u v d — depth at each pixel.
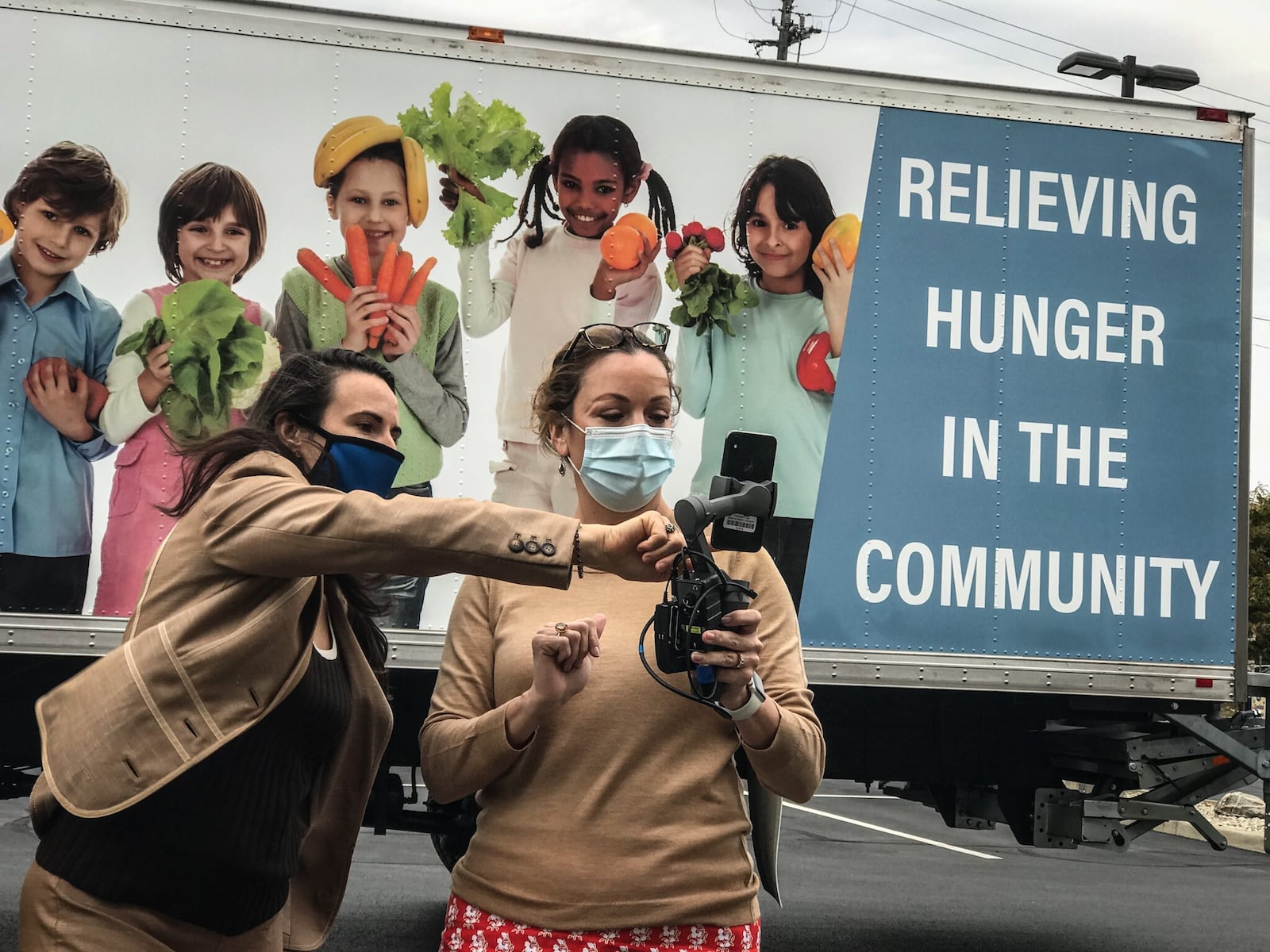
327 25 4.75
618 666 2.30
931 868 9.30
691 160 4.95
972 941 6.61
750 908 2.28
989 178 5.18
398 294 4.76
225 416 4.64
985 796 6.08
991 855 10.18
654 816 2.22
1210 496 5.29
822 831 11.16
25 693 5.15
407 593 4.79
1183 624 5.25
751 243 4.97
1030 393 5.17
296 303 4.71
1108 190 5.27
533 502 4.78
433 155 4.80
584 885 2.20
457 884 2.36
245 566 1.99
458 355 4.79
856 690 5.89
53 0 4.62
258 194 4.70
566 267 4.86
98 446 4.60
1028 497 5.15
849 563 5.02
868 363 5.05
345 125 4.75
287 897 2.19
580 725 2.26
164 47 4.67
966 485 5.10
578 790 2.25
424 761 2.40
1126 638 5.21
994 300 5.16
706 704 2.20
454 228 4.80
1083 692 5.16
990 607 5.11
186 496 2.14
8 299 4.57
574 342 2.58
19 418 4.57
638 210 4.91
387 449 2.29
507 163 4.84
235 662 1.99
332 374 2.29
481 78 4.83
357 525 1.93
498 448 4.79
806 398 5.00
